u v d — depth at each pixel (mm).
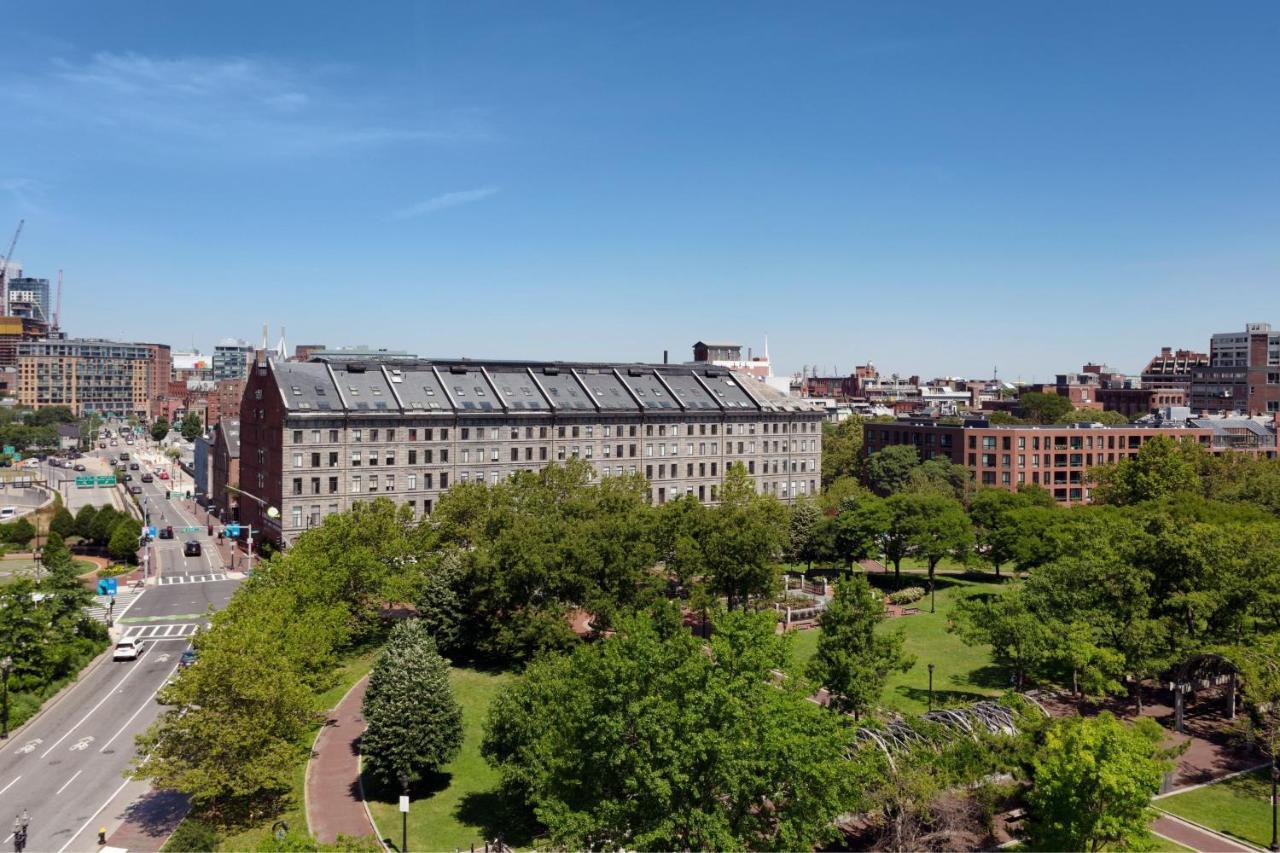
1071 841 36688
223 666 47594
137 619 95062
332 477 115500
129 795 52438
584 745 37625
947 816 41719
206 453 183750
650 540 85375
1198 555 61250
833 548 108312
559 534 77250
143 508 173625
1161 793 51188
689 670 36219
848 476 177375
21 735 61875
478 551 78312
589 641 79750
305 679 57156
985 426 180875
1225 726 61281
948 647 81812
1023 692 65875
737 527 85625
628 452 138500
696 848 34250
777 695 37625
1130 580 60688
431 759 51750
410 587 80375
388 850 45688
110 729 63031
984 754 44031
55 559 92188
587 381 142000
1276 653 56094
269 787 48312
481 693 69375
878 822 43844
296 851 33219
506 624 74812
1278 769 52344
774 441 154750
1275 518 105875
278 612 60594
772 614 42062
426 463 121625
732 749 34031
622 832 35406
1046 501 129875
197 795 45312
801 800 35844
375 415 117188
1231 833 46594
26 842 46250
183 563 126062
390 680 53031
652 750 34969
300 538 84250
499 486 104500
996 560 111625
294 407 113438
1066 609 62656
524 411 128375
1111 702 65750
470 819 49719
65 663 73500
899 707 64000
